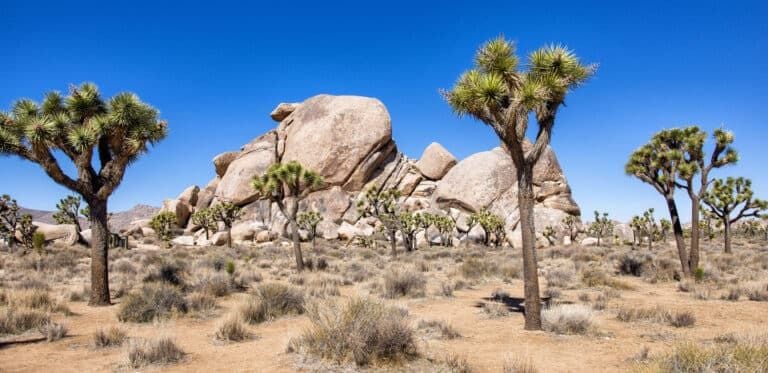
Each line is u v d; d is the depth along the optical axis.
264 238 63.66
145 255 31.30
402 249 50.44
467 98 9.90
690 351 6.41
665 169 19.98
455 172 75.50
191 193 84.31
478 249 47.31
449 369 7.16
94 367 7.73
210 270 21.66
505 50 10.32
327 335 7.78
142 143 14.16
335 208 74.81
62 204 48.28
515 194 71.44
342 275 21.25
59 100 14.52
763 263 25.31
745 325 10.75
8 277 19.09
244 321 11.09
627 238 69.62
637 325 10.86
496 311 12.22
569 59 9.95
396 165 83.12
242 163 80.25
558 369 7.46
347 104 84.19
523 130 10.19
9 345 9.21
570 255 35.59
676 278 20.42
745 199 33.06
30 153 13.29
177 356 8.16
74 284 18.52
